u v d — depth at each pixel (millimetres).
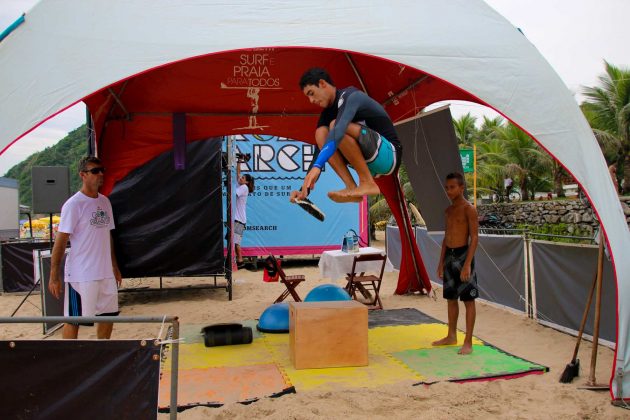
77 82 4145
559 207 15820
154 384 2711
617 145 17234
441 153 7465
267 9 4559
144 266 9281
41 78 4121
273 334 6551
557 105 4699
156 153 8594
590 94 18500
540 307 6996
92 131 8531
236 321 7543
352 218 13609
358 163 3818
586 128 4715
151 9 4449
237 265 13344
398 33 4633
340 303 5410
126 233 9227
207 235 9398
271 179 13367
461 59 4652
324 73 4004
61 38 4238
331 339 5062
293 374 4855
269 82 7527
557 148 4609
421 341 6113
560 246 6480
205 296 9875
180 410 4008
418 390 4371
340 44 4504
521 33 4938
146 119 8055
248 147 13297
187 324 7371
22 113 4039
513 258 7652
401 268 9633
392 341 6117
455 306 5863
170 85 7383
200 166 9383
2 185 15242
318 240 13500
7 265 10578
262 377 4770
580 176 4570
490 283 8375
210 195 9398
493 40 4789
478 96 4613
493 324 7031
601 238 4590
